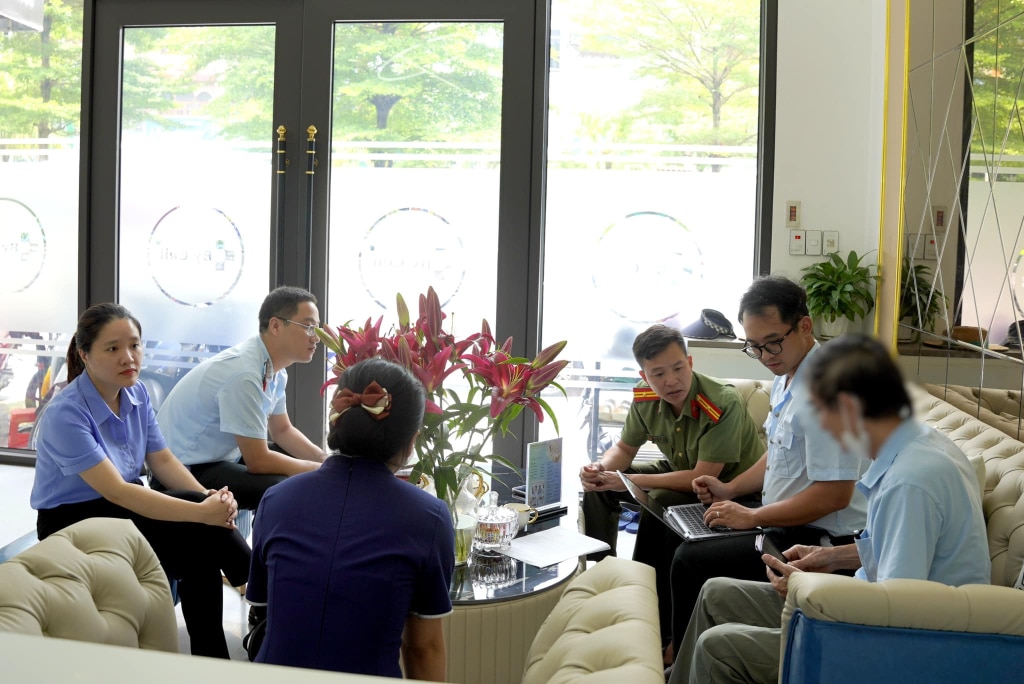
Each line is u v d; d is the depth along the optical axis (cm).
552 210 414
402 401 149
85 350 245
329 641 137
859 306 376
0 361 451
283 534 144
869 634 146
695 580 238
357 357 209
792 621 152
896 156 350
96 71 429
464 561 224
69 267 443
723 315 395
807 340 240
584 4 406
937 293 299
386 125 418
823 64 388
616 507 293
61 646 31
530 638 208
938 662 145
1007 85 246
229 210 429
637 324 416
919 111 322
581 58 408
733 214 407
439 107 415
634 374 418
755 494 279
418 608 147
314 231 422
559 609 155
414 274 422
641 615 141
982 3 266
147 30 427
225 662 31
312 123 418
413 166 418
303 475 151
